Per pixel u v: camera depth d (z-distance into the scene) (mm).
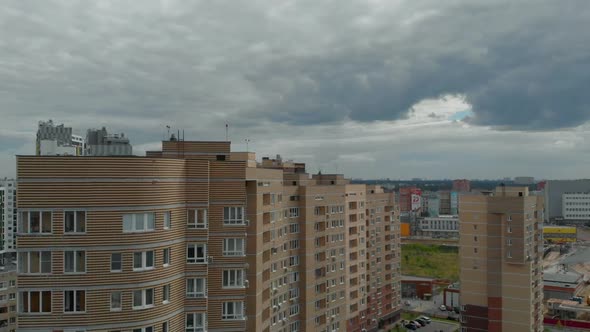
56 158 43094
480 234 99062
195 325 50812
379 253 130000
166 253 47594
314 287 85250
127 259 44219
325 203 89250
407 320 142250
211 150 62906
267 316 67562
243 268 54469
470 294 100062
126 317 44031
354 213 111938
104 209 43719
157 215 46281
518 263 94750
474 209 99812
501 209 96438
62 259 42938
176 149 62594
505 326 96125
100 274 43438
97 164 43719
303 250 82312
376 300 128500
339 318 94125
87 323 43000
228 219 54375
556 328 126562
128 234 44312
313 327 84812
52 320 42719
